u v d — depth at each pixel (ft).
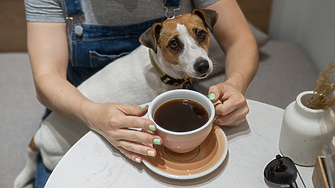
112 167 2.48
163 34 3.31
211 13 3.34
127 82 3.73
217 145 2.47
